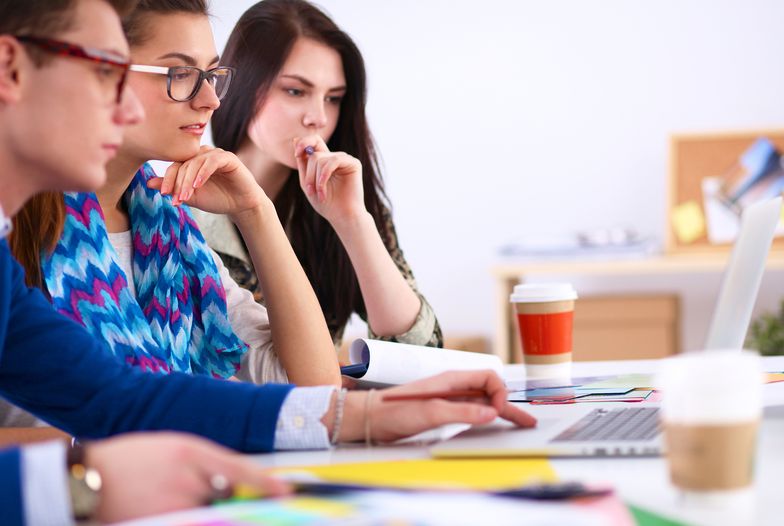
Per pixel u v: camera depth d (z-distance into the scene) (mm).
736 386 758
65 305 1458
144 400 1146
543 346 1647
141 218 1687
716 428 758
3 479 738
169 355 1646
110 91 1039
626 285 4332
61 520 745
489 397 1152
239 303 1849
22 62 997
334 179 2166
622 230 4109
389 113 4449
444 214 4438
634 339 3871
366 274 2180
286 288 1718
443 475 903
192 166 1650
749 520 730
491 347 4426
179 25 1591
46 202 1446
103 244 1560
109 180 1628
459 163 4422
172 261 1686
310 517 655
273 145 2393
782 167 4070
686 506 774
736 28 4246
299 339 1705
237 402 1139
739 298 1289
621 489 839
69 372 1140
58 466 751
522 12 4359
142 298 1659
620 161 4328
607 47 4316
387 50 4434
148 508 763
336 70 2418
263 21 2395
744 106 4254
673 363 781
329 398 1139
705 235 4102
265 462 1056
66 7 1009
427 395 1123
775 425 1096
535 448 989
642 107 4309
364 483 804
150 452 776
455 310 4449
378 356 1428
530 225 4391
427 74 4418
